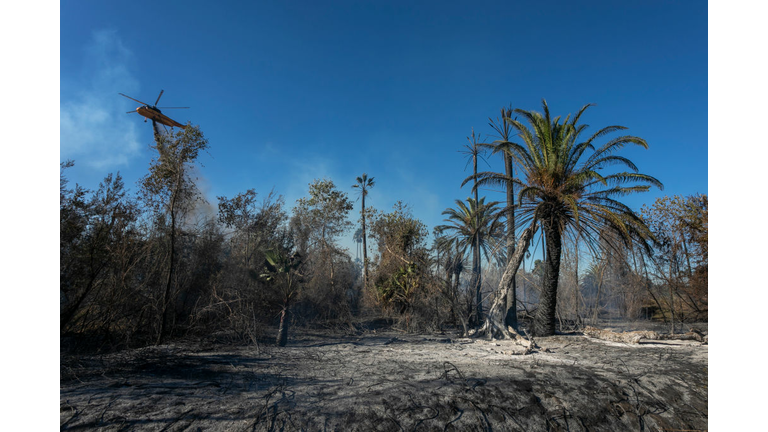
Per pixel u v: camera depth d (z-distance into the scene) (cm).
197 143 1078
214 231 1220
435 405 515
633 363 771
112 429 403
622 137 1188
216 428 424
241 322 973
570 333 1343
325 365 746
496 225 1459
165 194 1051
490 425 490
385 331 1478
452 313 1555
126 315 901
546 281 1308
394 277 1609
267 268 1055
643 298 1650
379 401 511
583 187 1250
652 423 545
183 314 1082
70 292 805
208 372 652
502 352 938
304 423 447
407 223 1908
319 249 1758
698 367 727
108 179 877
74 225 781
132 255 936
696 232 1734
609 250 1254
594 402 569
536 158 1307
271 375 646
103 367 640
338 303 1555
